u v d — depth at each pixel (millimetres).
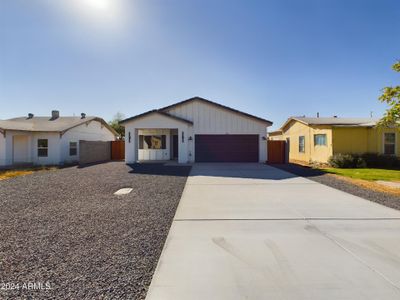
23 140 19828
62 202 6742
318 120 20891
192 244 4031
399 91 9328
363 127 17406
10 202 6754
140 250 3811
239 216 5496
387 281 2947
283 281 2959
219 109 18734
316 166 17359
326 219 5262
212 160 18672
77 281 2963
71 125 21000
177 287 2855
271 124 18625
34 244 4023
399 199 6973
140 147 21234
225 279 3012
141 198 7191
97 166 16469
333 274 3107
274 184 9391
